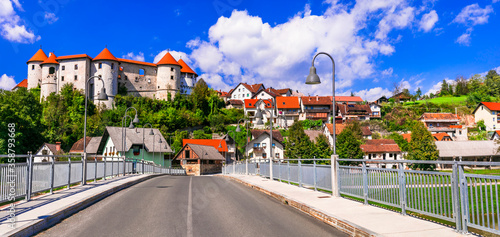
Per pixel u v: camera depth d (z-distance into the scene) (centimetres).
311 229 793
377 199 978
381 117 11056
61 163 1419
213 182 2388
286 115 10969
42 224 797
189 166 7069
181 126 9506
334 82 1318
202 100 10588
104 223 843
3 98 5681
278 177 2056
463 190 683
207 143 8356
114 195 1452
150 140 6406
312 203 1073
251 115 11050
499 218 600
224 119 10269
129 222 852
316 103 10962
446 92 14612
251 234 733
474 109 11131
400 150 6875
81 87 9694
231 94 13288
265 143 7694
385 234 669
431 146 5303
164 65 10794
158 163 6475
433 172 761
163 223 840
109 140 6131
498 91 13888
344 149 5031
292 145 5369
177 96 10406
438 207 747
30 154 1123
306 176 1560
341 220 801
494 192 615
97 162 2056
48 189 1282
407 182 853
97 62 9794
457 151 6481
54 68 9975
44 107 8788
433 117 9619
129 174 3198
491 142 6750
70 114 8712
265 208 1096
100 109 9388
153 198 1342
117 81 10075
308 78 1332
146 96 10556
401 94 13875
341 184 1210
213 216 939
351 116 10706
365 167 1042
